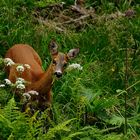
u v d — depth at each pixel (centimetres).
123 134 1123
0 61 1067
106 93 1236
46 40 1313
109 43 1349
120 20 1411
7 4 1373
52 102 1147
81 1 1528
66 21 1446
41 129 985
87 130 1109
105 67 1290
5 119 963
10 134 979
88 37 1365
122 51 1339
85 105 1148
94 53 1327
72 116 1123
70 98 1177
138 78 1271
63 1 1514
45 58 1288
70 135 993
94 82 1229
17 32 1309
